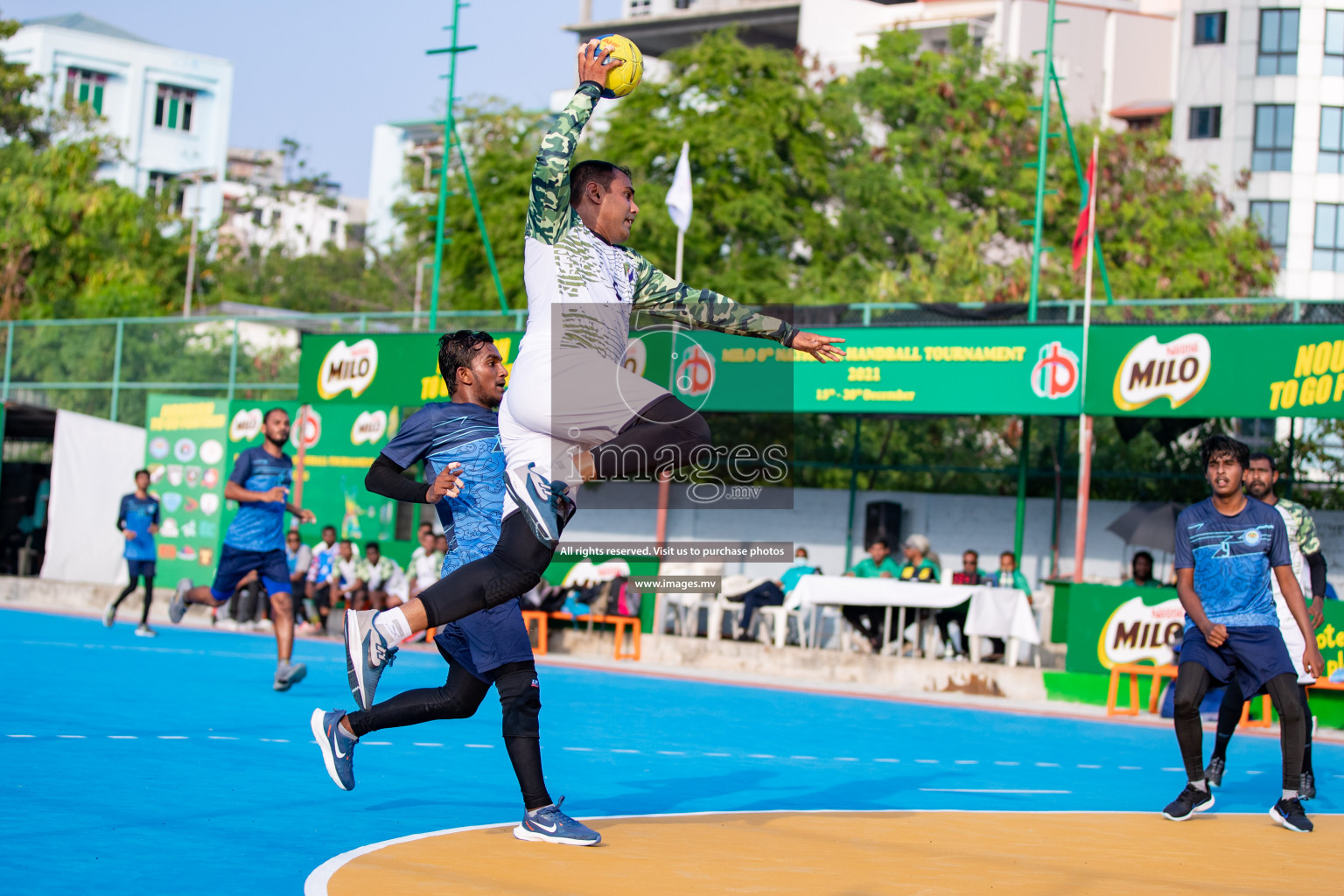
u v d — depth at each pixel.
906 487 18.50
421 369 17.53
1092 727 10.83
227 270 51.78
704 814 5.39
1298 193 42.06
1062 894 4.12
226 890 3.71
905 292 27.09
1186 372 13.50
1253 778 7.89
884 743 8.75
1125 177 31.38
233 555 9.40
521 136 31.59
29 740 6.48
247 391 21.22
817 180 30.30
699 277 27.80
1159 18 45.50
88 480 19.92
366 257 58.16
